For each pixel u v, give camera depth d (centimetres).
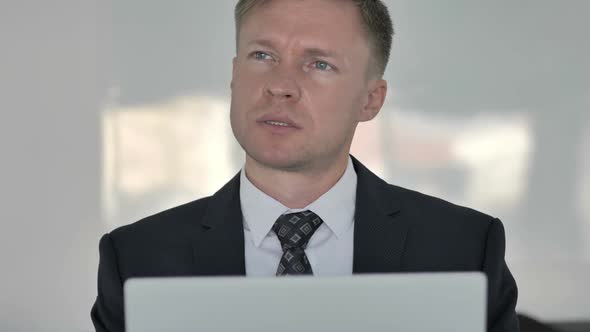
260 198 177
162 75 371
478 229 185
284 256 172
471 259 181
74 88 369
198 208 187
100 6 368
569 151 380
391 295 111
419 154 377
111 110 371
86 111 370
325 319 111
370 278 111
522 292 383
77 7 368
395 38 374
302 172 172
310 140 162
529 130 379
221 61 373
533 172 380
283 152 161
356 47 169
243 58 167
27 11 366
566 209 381
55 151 370
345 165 181
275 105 160
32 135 369
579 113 379
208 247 177
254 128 162
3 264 371
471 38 376
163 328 111
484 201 380
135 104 372
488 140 378
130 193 373
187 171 374
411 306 111
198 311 111
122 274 178
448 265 179
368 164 376
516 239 382
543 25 377
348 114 170
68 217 372
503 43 377
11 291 372
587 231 382
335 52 163
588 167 380
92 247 373
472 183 379
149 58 371
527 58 378
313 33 162
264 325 111
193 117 373
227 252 176
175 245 179
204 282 111
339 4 167
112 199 372
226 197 183
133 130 372
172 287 110
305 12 164
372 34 174
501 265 180
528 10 377
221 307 111
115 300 176
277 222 176
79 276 374
